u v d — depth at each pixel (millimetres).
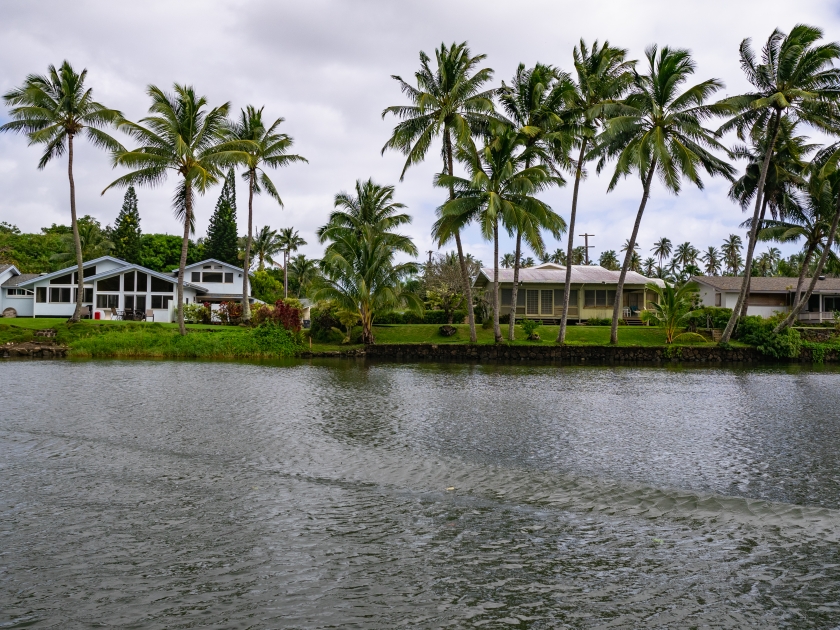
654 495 8781
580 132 35344
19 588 5734
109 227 80625
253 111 43438
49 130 33625
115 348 34312
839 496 8883
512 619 5301
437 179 34312
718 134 35688
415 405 17141
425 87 35906
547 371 29328
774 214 42625
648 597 5750
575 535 7277
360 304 38312
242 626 5121
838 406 17844
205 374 24656
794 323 43906
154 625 5113
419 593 5750
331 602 5551
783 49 32688
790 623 5301
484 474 9812
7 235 79688
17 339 35125
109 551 6602
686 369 31453
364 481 9391
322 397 18438
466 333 41938
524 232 34531
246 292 44281
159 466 10086
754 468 10461
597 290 48844
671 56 33031
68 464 10164
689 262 122938
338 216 40938
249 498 8484
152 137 34250
